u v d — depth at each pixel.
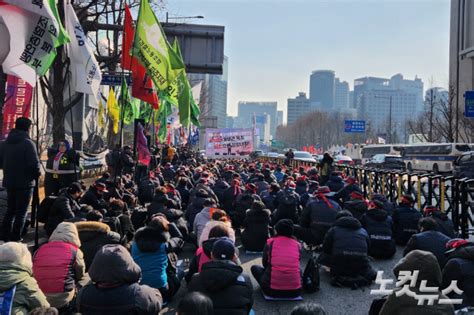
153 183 13.12
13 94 11.31
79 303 4.03
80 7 14.52
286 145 140.12
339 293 6.82
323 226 8.97
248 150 28.09
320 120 123.19
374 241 8.63
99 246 6.39
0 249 4.18
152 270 5.85
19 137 7.70
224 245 4.72
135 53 12.07
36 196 7.93
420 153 47.69
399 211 9.79
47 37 7.36
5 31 7.57
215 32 21.91
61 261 5.23
